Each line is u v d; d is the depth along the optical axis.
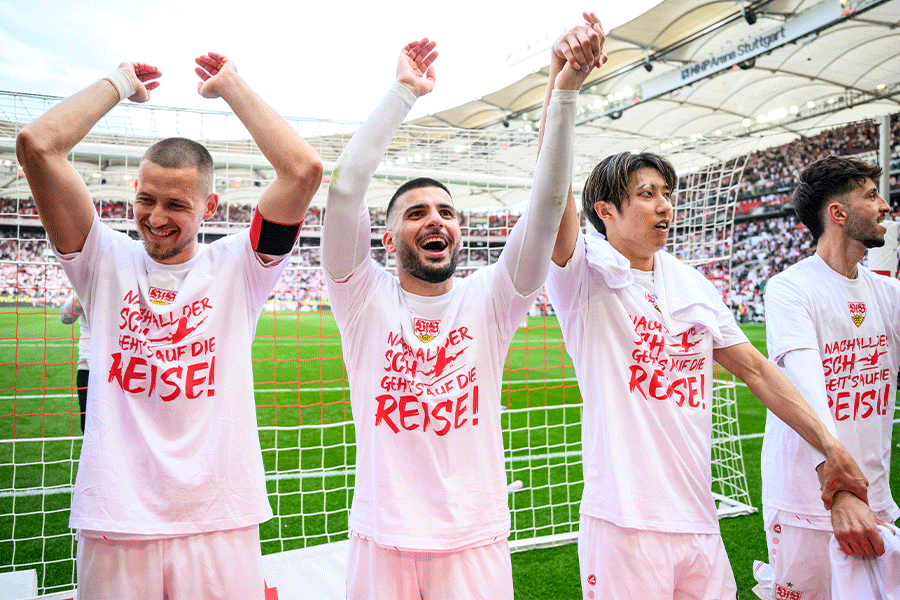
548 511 3.98
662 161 1.77
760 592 2.11
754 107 17.36
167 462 1.42
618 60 16.22
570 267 1.74
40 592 2.73
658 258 1.86
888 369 2.15
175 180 1.50
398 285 1.70
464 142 3.96
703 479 1.67
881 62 13.84
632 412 1.64
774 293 2.10
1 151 2.91
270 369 10.98
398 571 1.42
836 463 1.60
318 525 3.71
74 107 1.46
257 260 1.64
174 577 1.39
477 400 1.55
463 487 1.47
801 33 12.58
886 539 1.52
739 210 21.97
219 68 1.62
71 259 1.52
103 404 1.44
